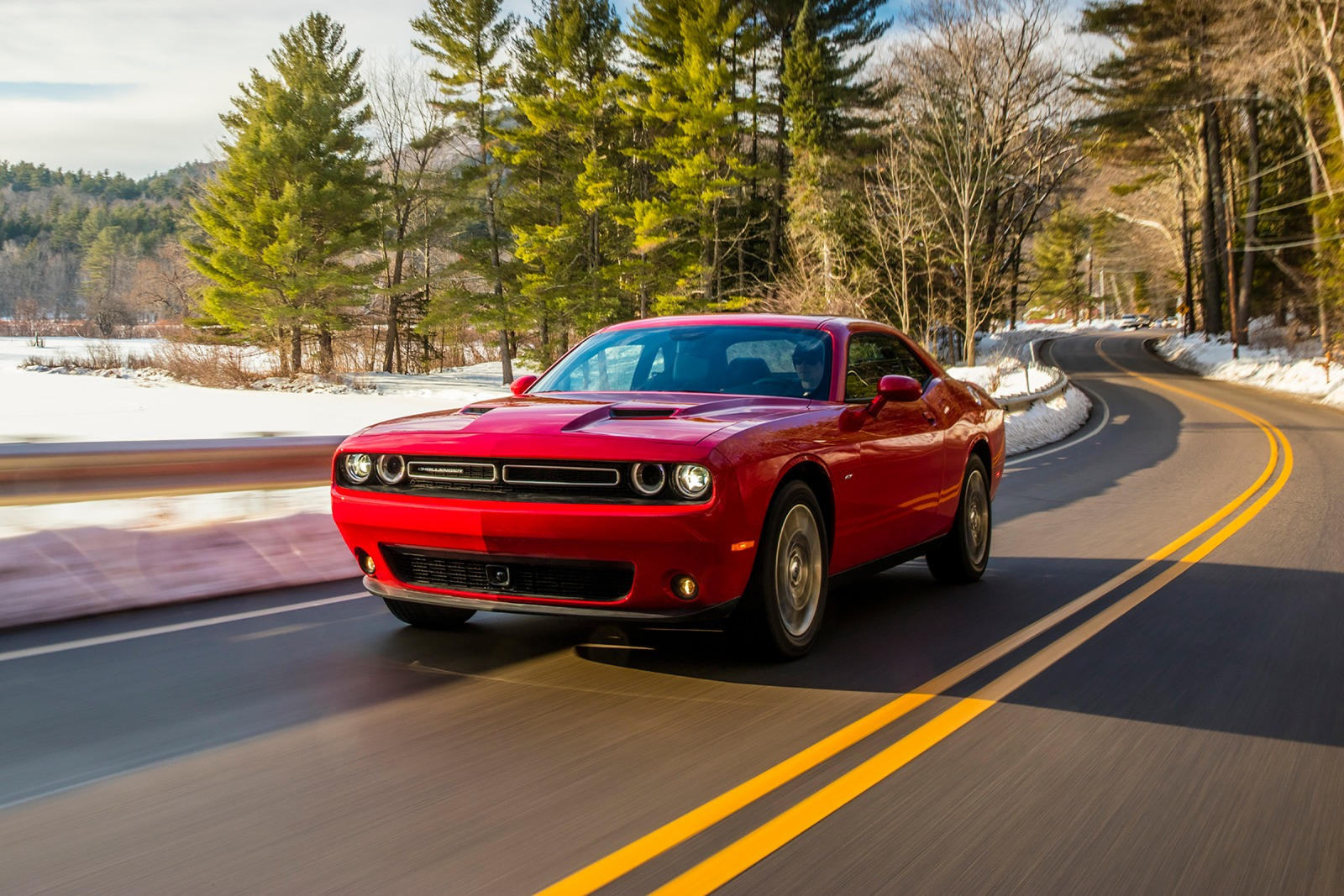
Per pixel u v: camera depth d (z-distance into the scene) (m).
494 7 47.09
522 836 2.61
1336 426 21.72
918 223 43.22
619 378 5.13
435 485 4.08
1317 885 2.42
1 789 2.94
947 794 2.93
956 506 6.01
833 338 5.16
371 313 57.12
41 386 38.28
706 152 46.06
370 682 4.02
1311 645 4.84
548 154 48.22
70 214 188.75
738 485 3.79
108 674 4.11
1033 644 4.77
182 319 52.88
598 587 3.91
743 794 2.90
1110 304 141.00
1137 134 49.00
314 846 2.56
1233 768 3.21
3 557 4.99
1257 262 57.41
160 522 5.93
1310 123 39.56
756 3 53.75
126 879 2.38
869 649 4.62
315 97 48.00
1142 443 18.09
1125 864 2.51
